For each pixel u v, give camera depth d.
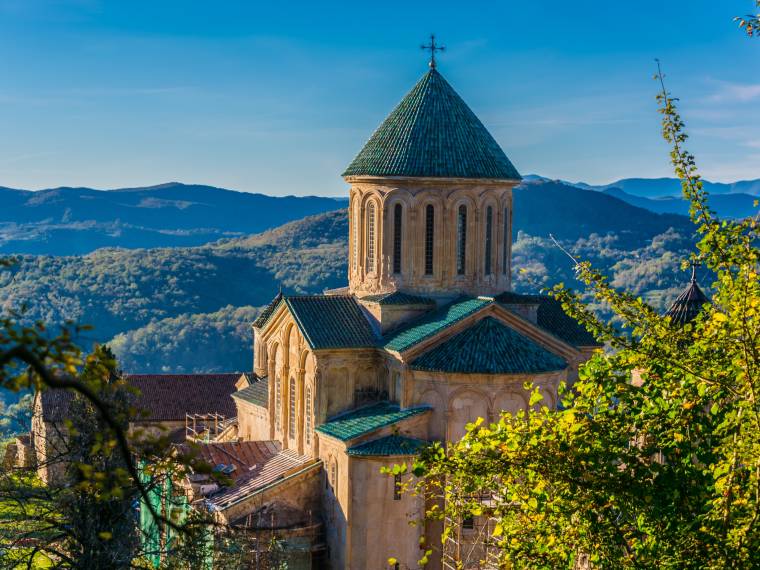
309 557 46.47
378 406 48.84
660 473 19.38
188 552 25.80
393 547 44.34
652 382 20.59
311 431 49.38
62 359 10.41
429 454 20.42
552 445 19.83
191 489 44.88
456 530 43.16
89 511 22.94
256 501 46.81
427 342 46.06
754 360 18.08
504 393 44.53
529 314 51.22
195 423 73.19
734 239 19.38
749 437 17.89
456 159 49.53
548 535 20.38
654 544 18.89
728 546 17.45
